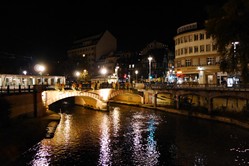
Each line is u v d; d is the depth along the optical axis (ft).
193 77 263.70
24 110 144.15
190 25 271.49
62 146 116.88
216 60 245.45
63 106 267.59
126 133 142.41
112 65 410.52
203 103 201.87
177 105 214.90
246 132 140.97
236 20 124.57
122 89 240.94
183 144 121.49
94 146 118.32
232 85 183.62
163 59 357.61
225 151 110.63
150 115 201.05
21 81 222.28
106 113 212.84
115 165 96.12
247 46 125.39
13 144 105.81
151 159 102.32
